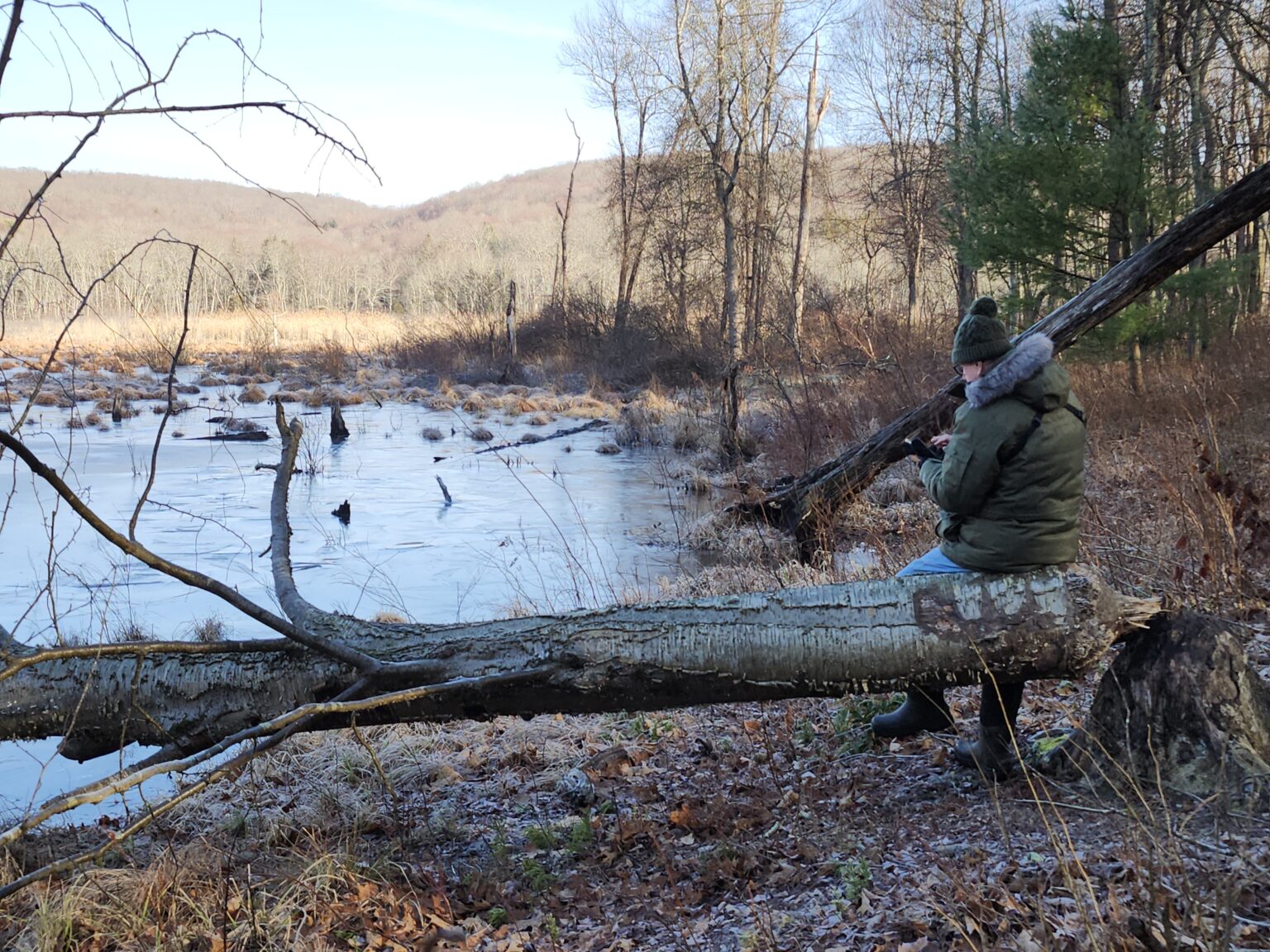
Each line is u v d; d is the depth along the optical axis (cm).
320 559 1065
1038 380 342
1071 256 1345
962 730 459
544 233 9281
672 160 2864
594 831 432
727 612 381
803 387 1519
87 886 375
